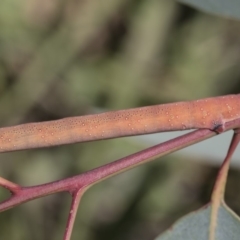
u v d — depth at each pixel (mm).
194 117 169
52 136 171
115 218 360
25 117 383
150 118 171
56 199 379
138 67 373
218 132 167
